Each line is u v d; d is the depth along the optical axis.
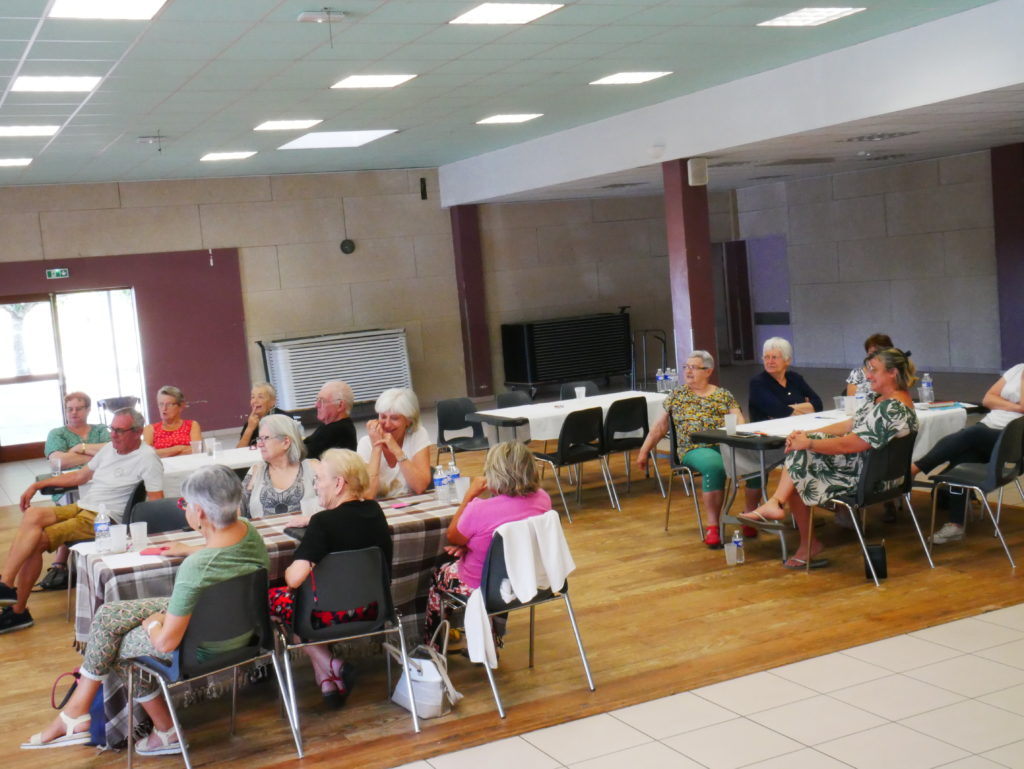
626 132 12.08
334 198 15.23
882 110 8.93
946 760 3.53
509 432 8.20
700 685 4.37
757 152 11.34
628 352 16.55
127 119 9.67
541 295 16.59
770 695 4.20
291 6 6.52
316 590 4.09
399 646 4.64
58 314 13.75
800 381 7.26
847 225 15.84
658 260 17.42
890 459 5.55
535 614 5.52
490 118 11.66
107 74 7.83
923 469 6.37
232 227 14.61
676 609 5.41
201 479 3.90
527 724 4.10
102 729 4.16
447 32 7.56
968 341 14.26
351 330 15.42
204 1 6.21
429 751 3.93
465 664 4.85
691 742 3.83
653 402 8.54
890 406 5.43
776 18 8.00
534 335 15.70
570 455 7.81
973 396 11.98
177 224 14.27
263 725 4.32
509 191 14.45
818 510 7.29
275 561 4.51
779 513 6.05
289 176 14.92
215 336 14.56
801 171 14.90
